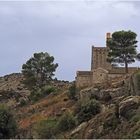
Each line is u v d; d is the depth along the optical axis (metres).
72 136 104.75
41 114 137.25
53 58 198.00
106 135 96.25
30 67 194.88
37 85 191.50
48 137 111.44
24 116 142.00
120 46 152.00
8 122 106.88
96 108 114.44
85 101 119.69
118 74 146.12
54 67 196.75
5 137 105.69
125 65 150.12
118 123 98.50
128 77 123.75
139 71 119.12
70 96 141.12
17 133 109.81
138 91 112.56
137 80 113.75
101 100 121.56
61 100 143.88
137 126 89.56
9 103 194.88
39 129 114.50
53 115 131.00
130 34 150.38
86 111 114.44
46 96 163.12
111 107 109.25
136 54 151.75
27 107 159.38
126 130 92.69
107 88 125.31
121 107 99.31
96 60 166.25
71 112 122.44
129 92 116.75
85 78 146.88
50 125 114.94
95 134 99.00
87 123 106.88
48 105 146.12
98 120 103.31
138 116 94.69
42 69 195.00
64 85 190.88
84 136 101.56
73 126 112.25
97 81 145.62
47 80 194.12
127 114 98.00
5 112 107.38
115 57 151.62
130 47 150.62
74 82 161.50
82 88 141.38
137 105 98.56
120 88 120.62
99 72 146.50
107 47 166.88
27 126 127.44
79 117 114.88
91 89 129.12
